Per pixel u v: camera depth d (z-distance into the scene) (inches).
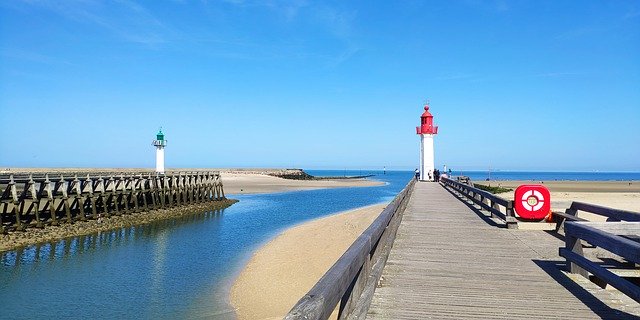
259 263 655.1
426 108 1772.9
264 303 489.7
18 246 813.9
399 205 479.8
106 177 1218.6
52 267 668.7
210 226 1081.4
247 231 982.4
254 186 2635.3
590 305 223.8
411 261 323.0
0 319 458.0
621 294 242.1
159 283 574.9
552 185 2321.6
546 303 226.8
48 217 1064.2
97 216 1135.0
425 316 207.6
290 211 1389.0
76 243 862.5
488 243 396.2
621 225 266.5
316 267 614.2
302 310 99.3
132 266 668.7
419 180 1774.1
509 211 486.0
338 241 772.6
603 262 309.0
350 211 1266.0
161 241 880.3
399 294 242.2
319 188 2674.7
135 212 1289.4
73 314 469.7
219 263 675.4
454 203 772.0
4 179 905.5
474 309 217.9
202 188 1697.8
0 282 588.7
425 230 469.7
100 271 641.6
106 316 462.9
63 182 1043.9
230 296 515.5
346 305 189.3
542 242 402.0
